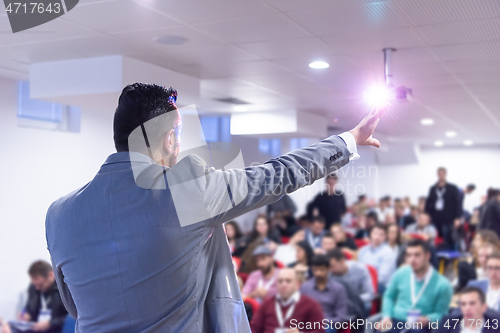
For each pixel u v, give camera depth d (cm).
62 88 377
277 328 348
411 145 1238
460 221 822
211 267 96
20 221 454
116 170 93
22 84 458
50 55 364
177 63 395
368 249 555
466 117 654
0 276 435
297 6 262
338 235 646
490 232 468
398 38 320
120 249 87
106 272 88
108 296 89
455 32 304
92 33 311
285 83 468
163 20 287
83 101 399
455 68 391
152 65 394
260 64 398
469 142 1112
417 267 394
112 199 90
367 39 324
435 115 632
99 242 89
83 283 91
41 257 472
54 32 306
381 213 1116
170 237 86
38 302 418
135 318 88
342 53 360
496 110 580
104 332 90
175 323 88
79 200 93
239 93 523
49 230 97
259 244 552
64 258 93
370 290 444
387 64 354
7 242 442
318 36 319
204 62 391
